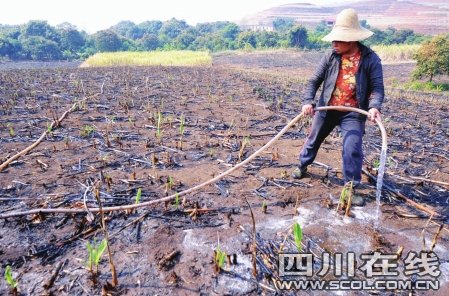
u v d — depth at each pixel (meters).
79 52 72.75
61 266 2.79
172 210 3.57
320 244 3.12
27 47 61.59
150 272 2.74
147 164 4.77
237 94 10.53
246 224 3.38
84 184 4.12
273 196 3.92
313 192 4.03
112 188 4.02
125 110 7.91
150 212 3.53
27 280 2.65
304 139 6.12
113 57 32.72
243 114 7.95
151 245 3.06
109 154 5.12
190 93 10.53
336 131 6.51
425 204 3.87
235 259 2.85
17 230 3.23
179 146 5.52
